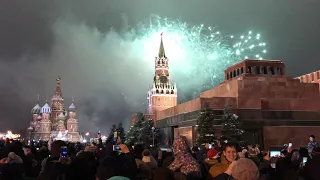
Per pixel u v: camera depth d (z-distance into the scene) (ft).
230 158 23.94
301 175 26.99
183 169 23.93
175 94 376.89
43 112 514.68
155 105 367.04
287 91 161.17
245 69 168.55
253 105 155.43
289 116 157.69
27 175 33.32
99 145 59.06
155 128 225.97
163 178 17.92
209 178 24.06
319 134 158.30
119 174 19.92
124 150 36.68
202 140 131.34
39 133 505.66
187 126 174.19
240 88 157.69
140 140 223.10
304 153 37.42
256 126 152.25
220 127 150.82
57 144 25.85
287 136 154.51
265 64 171.42
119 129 260.01
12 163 22.59
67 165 22.77
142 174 26.91
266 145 151.43
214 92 184.03
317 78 179.32
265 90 159.63
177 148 25.29
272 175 31.35
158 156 47.75
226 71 191.62
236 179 14.82
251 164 14.94
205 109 136.26
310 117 159.74
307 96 162.61
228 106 137.39
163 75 378.12
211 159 31.27
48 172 21.57
